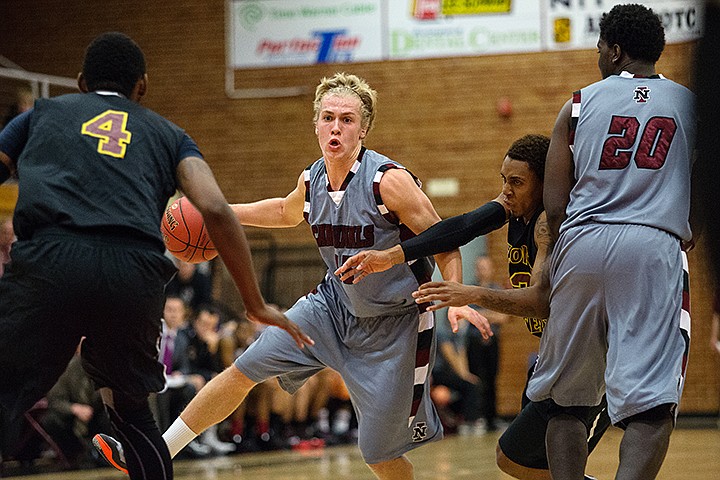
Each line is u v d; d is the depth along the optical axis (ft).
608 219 20.93
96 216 18.93
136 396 19.71
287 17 89.04
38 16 91.66
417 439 26.21
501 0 85.97
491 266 84.07
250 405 62.34
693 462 45.91
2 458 51.19
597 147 21.43
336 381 69.26
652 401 19.71
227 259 19.11
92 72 20.79
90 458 52.70
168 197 20.36
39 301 18.58
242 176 89.30
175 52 90.58
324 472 46.11
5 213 61.26
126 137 19.80
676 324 20.39
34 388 18.95
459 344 78.28
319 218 25.96
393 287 25.12
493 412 78.33
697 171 13.88
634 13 22.21
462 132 86.53
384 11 87.71
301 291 82.99
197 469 49.42
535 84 85.35
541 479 24.30
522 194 23.65
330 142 25.11
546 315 22.24
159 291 19.43
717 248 13.07
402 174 25.17
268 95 89.25
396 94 87.61
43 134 19.67
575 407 22.11
